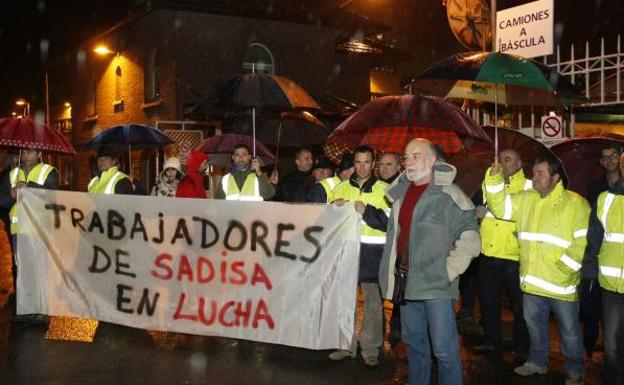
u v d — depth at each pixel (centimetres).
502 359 661
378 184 627
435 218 490
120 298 714
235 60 1936
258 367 625
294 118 1044
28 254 748
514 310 658
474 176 744
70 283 736
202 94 1867
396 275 502
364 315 634
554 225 563
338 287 627
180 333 736
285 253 649
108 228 720
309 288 639
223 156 1316
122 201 713
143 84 2031
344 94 2148
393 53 2256
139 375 598
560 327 577
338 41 2159
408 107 598
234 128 1138
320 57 2080
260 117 1022
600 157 723
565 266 558
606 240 504
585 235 548
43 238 746
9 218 846
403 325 521
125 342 700
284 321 648
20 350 669
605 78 952
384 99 620
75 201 734
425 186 506
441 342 489
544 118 885
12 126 762
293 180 912
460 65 597
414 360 517
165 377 593
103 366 622
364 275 622
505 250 652
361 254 627
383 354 675
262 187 781
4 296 930
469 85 732
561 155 729
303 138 1038
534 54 958
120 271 715
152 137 1054
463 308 801
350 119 620
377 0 2597
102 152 815
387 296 511
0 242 1559
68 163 2759
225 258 673
